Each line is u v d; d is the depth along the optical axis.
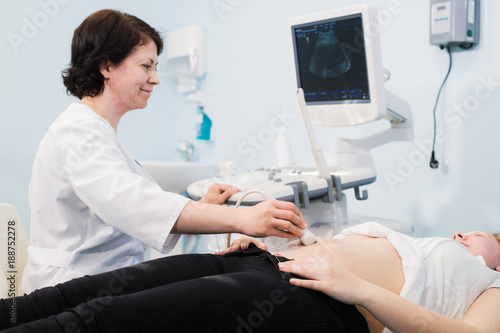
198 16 3.06
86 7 2.90
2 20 2.64
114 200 1.11
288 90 2.53
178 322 0.84
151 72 1.35
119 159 1.20
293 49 1.88
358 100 1.72
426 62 1.97
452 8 1.76
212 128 2.98
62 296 0.98
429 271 1.12
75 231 1.24
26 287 1.22
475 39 1.79
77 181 1.14
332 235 1.62
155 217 1.11
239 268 1.11
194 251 2.69
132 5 3.05
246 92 2.77
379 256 1.15
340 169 1.80
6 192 2.71
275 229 1.08
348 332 0.96
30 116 2.75
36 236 1.25
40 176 1.22
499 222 1.78
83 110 1.26
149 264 1.09
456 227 1.91
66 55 2.85
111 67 1.29
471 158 1.85
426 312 0.94
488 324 0.98
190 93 3.14
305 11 2.41
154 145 3.17
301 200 1.52
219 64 2.94
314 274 0.97
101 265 1.24
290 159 2.11
